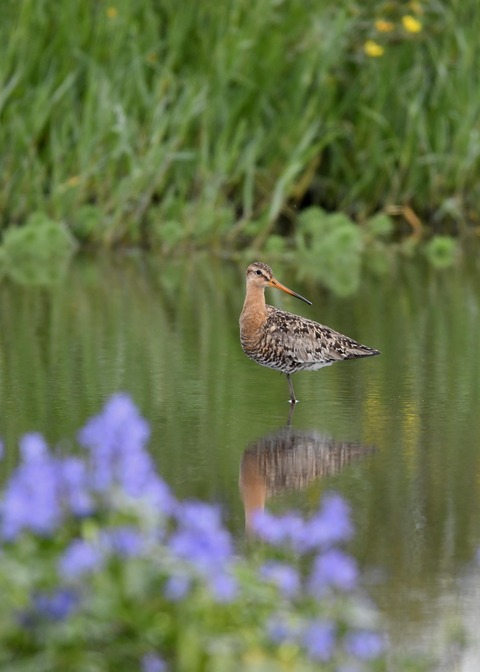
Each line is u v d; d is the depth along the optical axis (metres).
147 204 22.56
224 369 14.50
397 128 23.78
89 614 6.67
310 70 22.23
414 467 10.96
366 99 23.28
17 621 6.67
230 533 9.35
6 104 21.73
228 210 22.58
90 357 14.94
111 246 22.56
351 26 22.83
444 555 9.09
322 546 9.09
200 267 21.19
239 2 22.19
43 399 13.04
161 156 21.94
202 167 22.27
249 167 22.36
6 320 17.00
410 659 7.59
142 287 19.45
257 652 6.78
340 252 21.86
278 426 12.20
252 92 22.62
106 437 7.32
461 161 23.50
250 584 7.27
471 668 7.55
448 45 23.36
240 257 22.02
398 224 24.27
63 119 22.02
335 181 23.73
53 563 6.80
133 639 6.74
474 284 19.59
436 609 8.22
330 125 23.09
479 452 11.37
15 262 21.56
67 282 19.86
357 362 14.84
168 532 8.53
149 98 22.00
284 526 7.80
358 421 12.38
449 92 23.34
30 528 7.01
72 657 6.62
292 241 23.42
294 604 7.60
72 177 22.33
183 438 11.78
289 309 17.75
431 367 14.49
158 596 6.80
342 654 7.25
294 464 11.03
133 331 16.36
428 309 17.73
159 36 22.69
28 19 21.36
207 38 22.23
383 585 8.59
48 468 7.17
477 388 13.54
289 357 13.20
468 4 23.34
